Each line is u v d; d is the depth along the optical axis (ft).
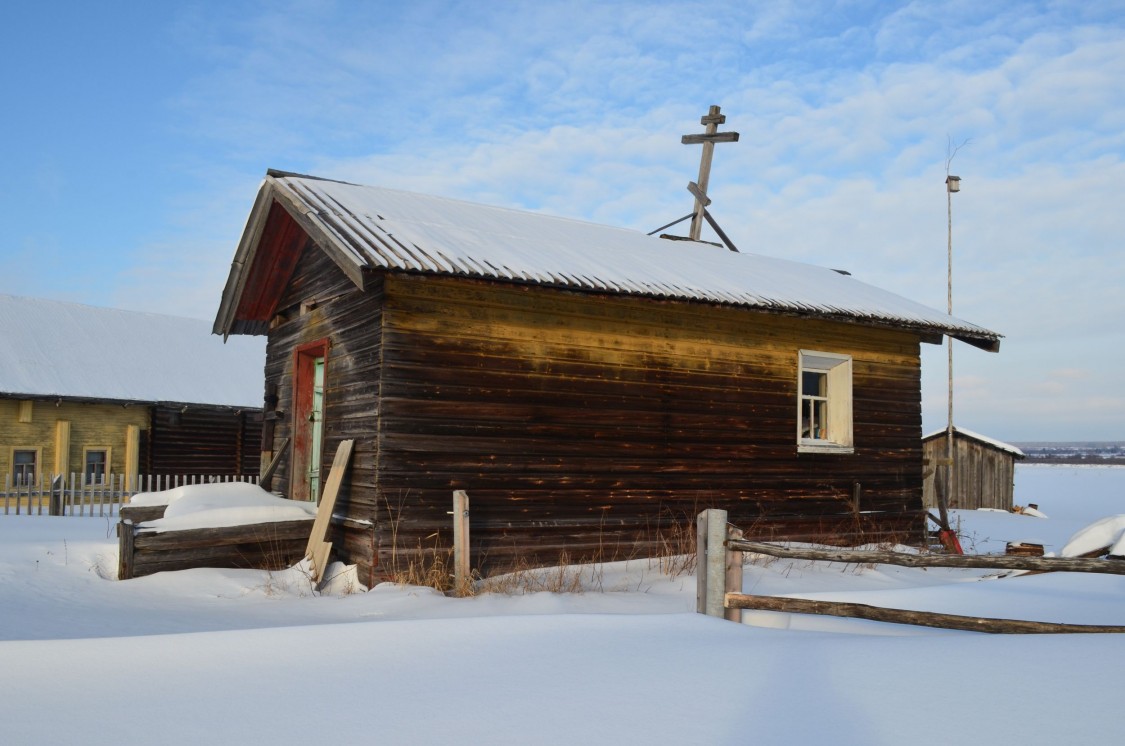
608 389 36.09
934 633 17.19
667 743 10.24
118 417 78.02
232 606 26.71
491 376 33.47
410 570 30.17
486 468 33.06
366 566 31.35
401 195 40.65
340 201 35.27
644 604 26.43
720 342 39.32
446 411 32.45
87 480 75.87
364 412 32.83
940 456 100.89
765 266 48.67
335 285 37.24
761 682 12.75
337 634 16.03
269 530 33.09
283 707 11.72
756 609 19.54
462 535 28.86
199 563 31.78
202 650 14.85
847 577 33.27
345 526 33.47
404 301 32.09
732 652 14.73
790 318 41.52
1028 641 14.85
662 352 37.63
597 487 35.47
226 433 83.92
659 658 14.33
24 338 79.25
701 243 53.78
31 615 23.53
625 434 36.32
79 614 24.14
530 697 12.12
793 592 28.86
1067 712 10.93
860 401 43.70
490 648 15.11
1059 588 26.45
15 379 72.54
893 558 18.48
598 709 11.55
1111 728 10.33
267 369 47.16
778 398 40.83
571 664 13.97
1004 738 10.12
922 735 10.31
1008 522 77.66
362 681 13.00
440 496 32.09
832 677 12.94
